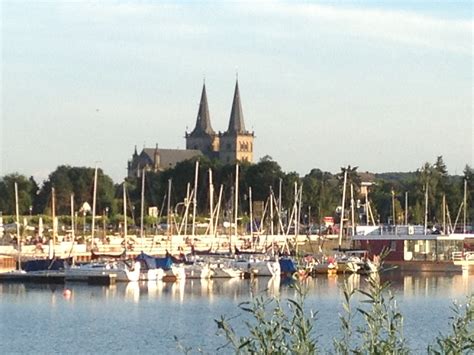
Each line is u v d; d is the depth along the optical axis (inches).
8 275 5403.5
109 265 5516.7
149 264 5649.6
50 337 3499.0
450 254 6368.1
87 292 5004.9
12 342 3395.7
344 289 1115.9
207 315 4062.5
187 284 5467.5
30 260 5689.0
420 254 6397.6
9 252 6082.7
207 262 5925.2
